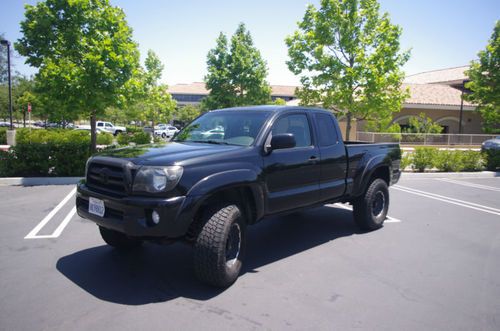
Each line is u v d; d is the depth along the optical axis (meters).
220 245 3.63
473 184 12.50
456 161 14.88
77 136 22.52
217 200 4.00
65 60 11.12
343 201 5.91
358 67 14.03
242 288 3.88
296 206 4.83
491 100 22.56
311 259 4.81
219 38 25.92
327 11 14.41
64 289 3.74
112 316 3.23
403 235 6.04
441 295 3.84
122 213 3.57
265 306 3.49
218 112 5.29
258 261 4.71
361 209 6.00
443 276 4.36
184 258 4.69
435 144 27.19
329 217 7.12
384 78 13.89
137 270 4.28
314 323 3.21
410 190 10.89
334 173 5.36
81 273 4.15
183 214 3.46
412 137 26.56
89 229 5.87
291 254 4.99
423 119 28.17
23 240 5.28
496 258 5.04
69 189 9.12
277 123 4.69
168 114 32.78
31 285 3.81
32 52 11.50
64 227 5.95
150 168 3.48
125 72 11.83
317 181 5.09
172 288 3.83
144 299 3.57
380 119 15.70
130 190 3.50
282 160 4.51
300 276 4.24
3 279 3.95
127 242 4.84
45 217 6.52
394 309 3.50
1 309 3.31
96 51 11.01
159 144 4.58
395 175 6.73
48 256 4.66
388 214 7.61
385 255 5.04
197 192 3.55
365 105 14.49
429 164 14.67
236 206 3.94
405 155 14.92
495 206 8.80
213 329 3.07
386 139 25.09
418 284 4.10
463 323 3.28
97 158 3.97
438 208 8.38
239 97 25.50
